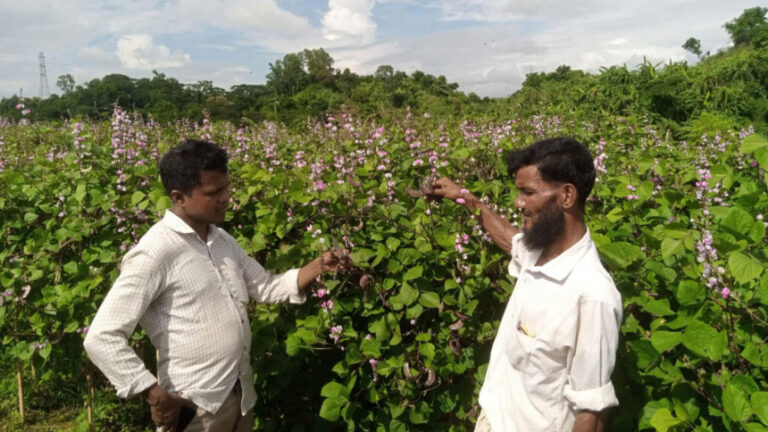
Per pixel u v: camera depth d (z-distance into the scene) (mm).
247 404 2148
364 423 2670
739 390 1724
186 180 1930
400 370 2443
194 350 1967
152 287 1903
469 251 2531
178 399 1902
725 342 1698
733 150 4387
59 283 3156
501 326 1842
